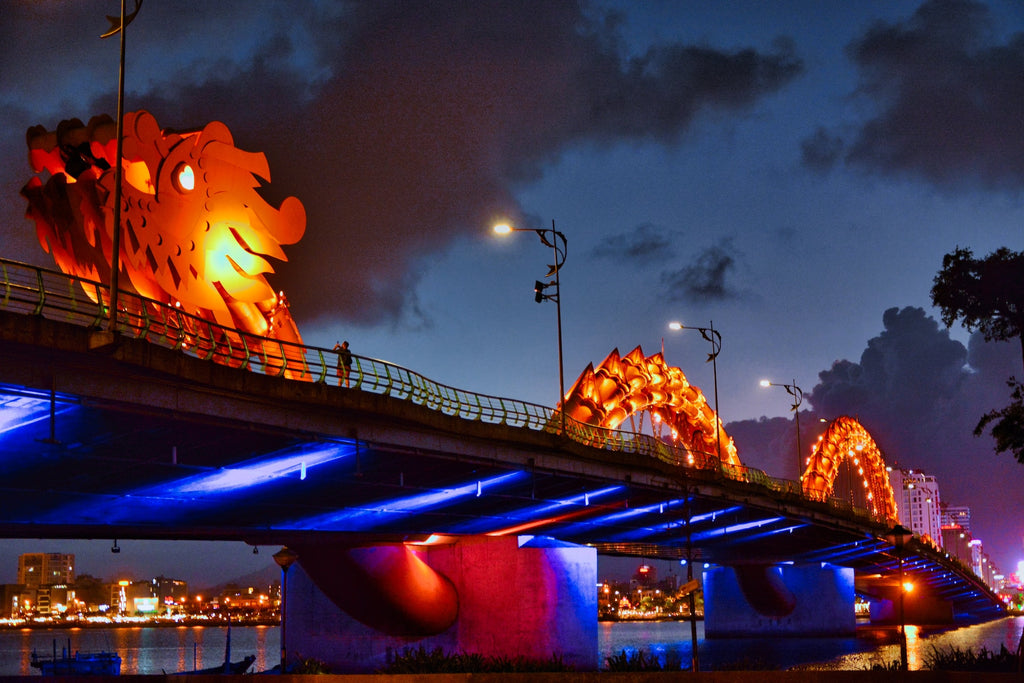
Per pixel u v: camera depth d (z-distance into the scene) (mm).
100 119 49812
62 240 50406
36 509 42688
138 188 51656
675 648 119625
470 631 72562
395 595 66750
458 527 69688
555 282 67625
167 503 45812
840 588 141500
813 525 111375
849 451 153000
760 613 139000
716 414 94250
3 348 30953
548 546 74062
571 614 73188
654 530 94000
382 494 55156
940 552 166125
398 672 48344
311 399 43406
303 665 57469
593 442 70375
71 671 76938
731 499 87438
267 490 48156
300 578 70250
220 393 39031
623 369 103188
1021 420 50500
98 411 34844
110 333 33312
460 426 54188
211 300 53188
